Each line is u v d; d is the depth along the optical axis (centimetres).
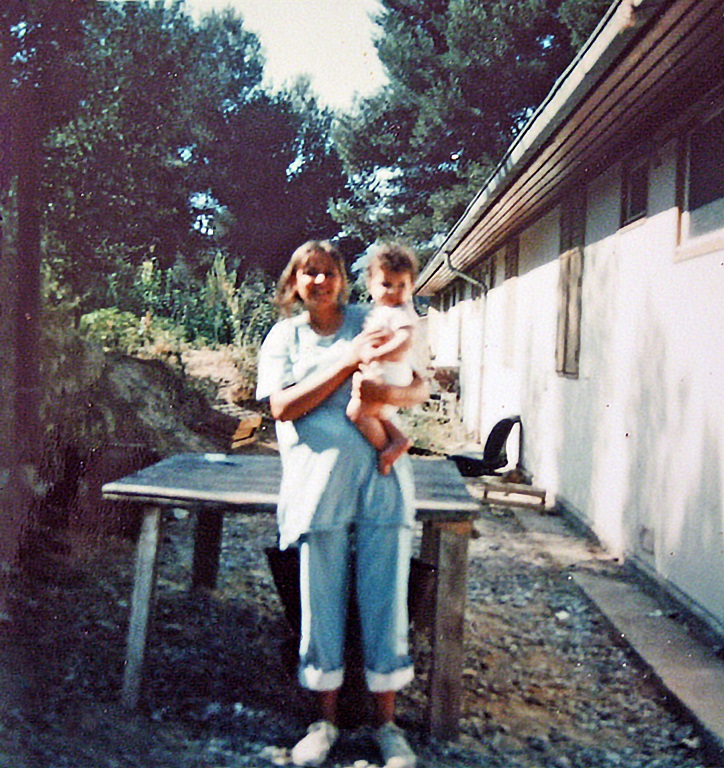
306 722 371
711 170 563
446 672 368
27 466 565
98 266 842
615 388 716
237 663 430
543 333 1009
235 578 579
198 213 3631
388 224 3014
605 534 735
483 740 375
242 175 3659
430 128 2683
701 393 528
